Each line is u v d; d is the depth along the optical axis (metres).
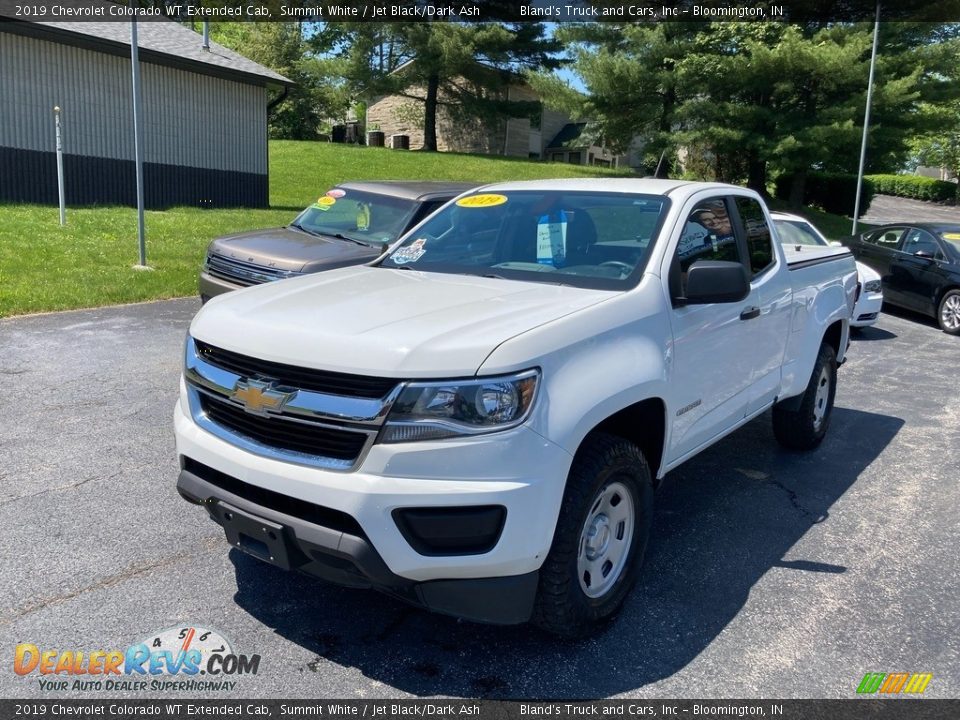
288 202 22.81
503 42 34.47
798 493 5.30
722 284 3.72
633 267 3.89
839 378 8.96
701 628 3.59
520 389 2.92
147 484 4.87
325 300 3.54
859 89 24.59
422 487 2.82
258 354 3.13
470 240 4.51
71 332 8.52
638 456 3.51
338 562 2.96
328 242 8.66
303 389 3.02
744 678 3.23
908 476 5.70
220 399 3.27
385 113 48.88
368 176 27.59
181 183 19.94
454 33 33.91
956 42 23.80
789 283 5.15
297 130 42.25
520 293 3.65
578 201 4.43
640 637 3.50
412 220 8.97
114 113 18.33
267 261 8.05
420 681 3.14
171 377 7.10
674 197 4.28
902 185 50.22
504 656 3.33
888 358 10.23
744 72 24.20
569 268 4.04
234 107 20.95
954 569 4.25
